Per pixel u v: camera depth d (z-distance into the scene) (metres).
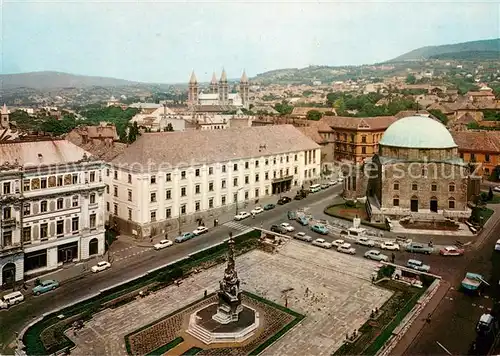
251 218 107.25
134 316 62.06
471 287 67.75
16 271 71.62
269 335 57.12
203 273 76.31
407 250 85.69
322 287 71.50
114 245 90.50
